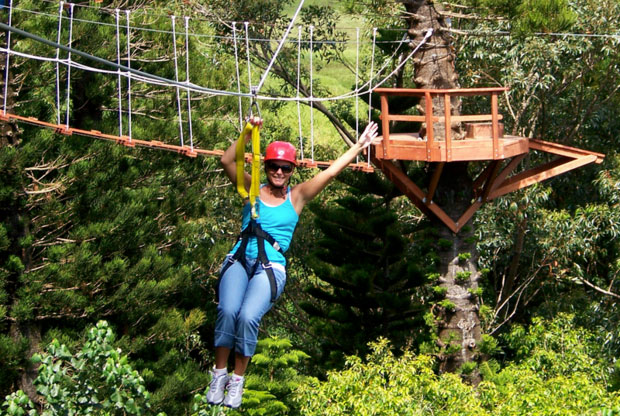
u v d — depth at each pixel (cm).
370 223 1839
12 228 1443
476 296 1816
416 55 1652
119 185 1541
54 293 1413
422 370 1359
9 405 741
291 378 1639
